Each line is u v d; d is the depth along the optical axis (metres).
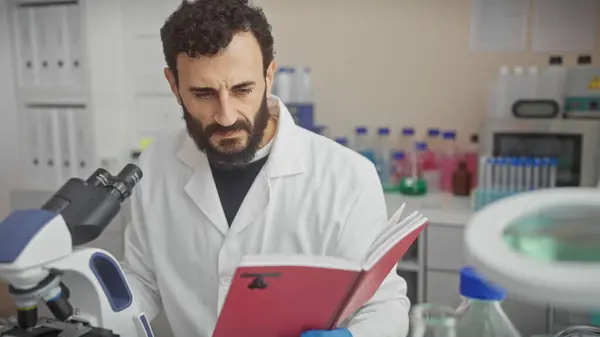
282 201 1.18
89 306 0.90
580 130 2.27
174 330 1.24
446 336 0.91
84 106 2.70
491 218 0.51
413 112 2.86
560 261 0.44
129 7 2.56
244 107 1.01
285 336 0.85
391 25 2.84
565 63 2.60
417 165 2.79
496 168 2.36
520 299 0.42
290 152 1.21
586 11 2.54
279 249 1.16
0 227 0.74
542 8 2.59
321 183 1.18
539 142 2.35
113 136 2.66
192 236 1.20
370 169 1.21
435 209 2.32
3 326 0.85
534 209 0.52
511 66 2.68
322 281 0.76
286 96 2.83
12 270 0.70
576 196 0.53
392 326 0.99
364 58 2.90
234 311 0.78
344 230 1.12
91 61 2.59
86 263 0.85
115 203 0.85
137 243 1.29
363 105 2.94
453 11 2.73
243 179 1.20
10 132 2.77
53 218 0.75
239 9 0.98
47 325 0.85
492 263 0.44
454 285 2.26
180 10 1.00
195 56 0.96
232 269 1.16
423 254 2.29
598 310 0.42
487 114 2.70
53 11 2.60
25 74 2.71
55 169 2.73
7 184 2.81
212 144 1.04
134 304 0.96
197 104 1.00
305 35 2.97
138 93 2.62
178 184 1.25
